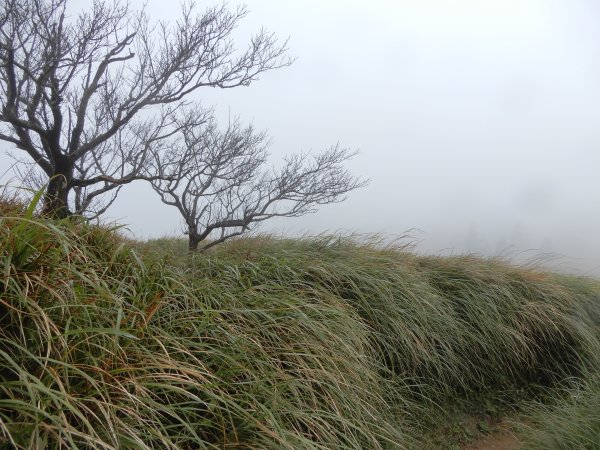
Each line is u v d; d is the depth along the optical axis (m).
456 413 5.07
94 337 2.73
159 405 2.53
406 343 4.84
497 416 5.21
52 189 5.13
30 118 5.07
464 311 5.83
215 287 3.98
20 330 2.51
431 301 5.44
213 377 2.86
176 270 4.14
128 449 2.33
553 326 6.13
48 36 4.96
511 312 5.97
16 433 2.10
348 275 5.15
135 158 6.06
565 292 6.80
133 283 3.55
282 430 2.81
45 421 2.23
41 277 2.66
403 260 6.14
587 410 4.38
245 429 2.89
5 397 2.30
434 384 5.10
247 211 6.83
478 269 6.45
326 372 3.46
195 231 6.37
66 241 2.73
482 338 5.60
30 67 5.31
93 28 5.21
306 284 4.82
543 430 4.36
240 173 6.77
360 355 3.98
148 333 3.02
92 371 2.56
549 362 6.10
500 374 5.62
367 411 3.55
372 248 6.27
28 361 2.46
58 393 2.09
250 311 3.67
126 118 5.42
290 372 3.53
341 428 3.43
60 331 2.66
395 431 3.75
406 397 4.79
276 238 6.32
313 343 3.77
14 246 2.66
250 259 5.08
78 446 2.30
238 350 3.28
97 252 3.68
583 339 6.17
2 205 3.34
